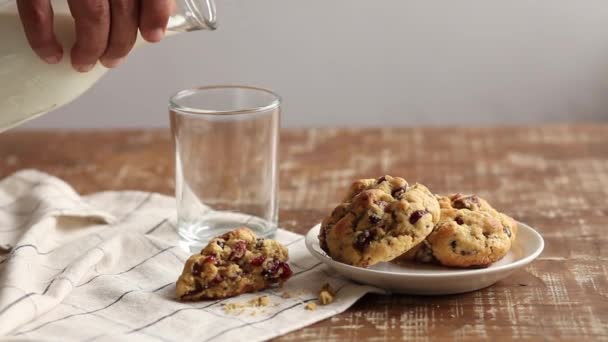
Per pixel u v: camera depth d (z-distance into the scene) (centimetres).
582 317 79
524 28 169
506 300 81
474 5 168
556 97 173
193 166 94
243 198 94
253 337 75
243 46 171
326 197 105
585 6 167
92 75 86
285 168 115
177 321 78
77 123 177
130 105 176
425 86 173
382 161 117
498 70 172
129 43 82
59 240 93
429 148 122
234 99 96
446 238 82
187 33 170
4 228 96
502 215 86
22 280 81
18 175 107
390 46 171
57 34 82
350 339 76
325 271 86
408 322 78
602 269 87
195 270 81
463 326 78
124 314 79
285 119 176
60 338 75
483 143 123
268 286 83
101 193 105
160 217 99
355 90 174
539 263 88
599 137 124
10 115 85
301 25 169
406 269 82
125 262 88
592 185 107
